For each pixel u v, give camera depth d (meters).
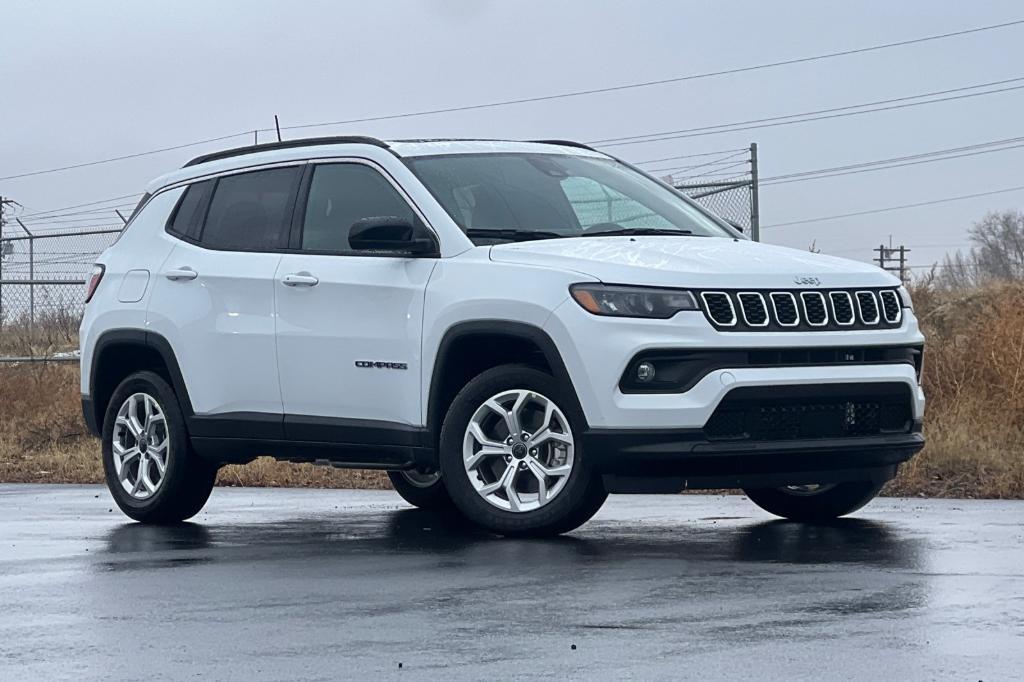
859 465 7.73
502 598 5.99
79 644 5.27
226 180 9.34
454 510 9.91
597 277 7.51
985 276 19.14
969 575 6.36
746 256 7.83
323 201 8.78
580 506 7.59
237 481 12.07
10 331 18.09
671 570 6.62
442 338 7.94
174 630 5.49
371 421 8.33
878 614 5.50
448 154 8.66
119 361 9.79
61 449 14.73
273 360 8.70
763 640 5.08
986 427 11.57
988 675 4.59
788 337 7.48
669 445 7.31
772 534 7.93
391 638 5.25
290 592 6.29
